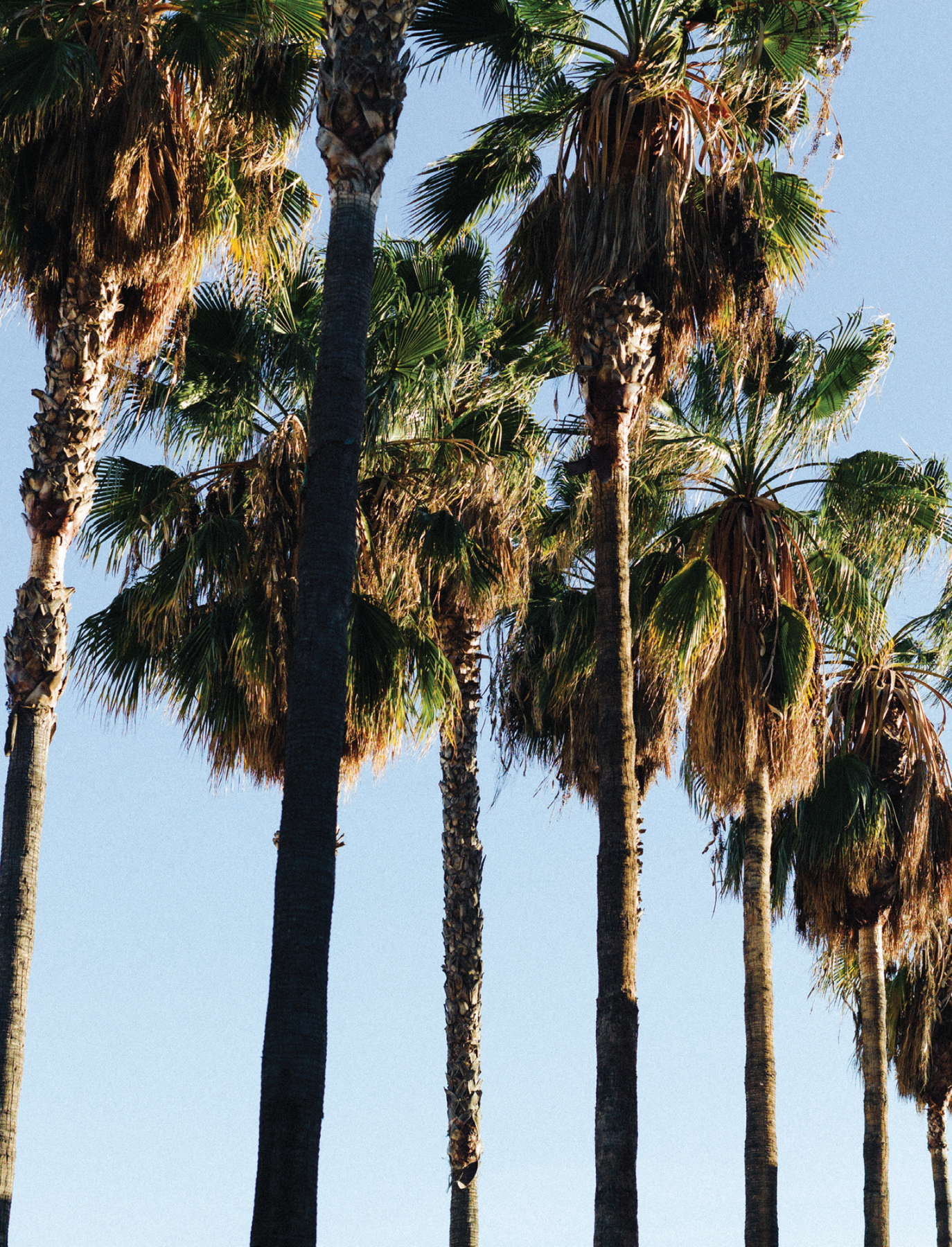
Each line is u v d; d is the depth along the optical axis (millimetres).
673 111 14992
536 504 20906
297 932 9398
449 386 19547
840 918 22641
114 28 14047
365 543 18812
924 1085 28453
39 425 13938
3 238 14523
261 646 17516
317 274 19094
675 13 15234
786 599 17484
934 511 18516
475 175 16422
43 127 13852
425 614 19750
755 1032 18359
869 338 18266
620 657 14109
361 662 17984
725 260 15547
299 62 15102
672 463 17781
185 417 18312
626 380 14711
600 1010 13234
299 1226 8828
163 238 14586
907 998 27859
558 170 15391
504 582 20016
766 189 16484
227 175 15242
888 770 22203
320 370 10695
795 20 14695
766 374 16875
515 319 21328
